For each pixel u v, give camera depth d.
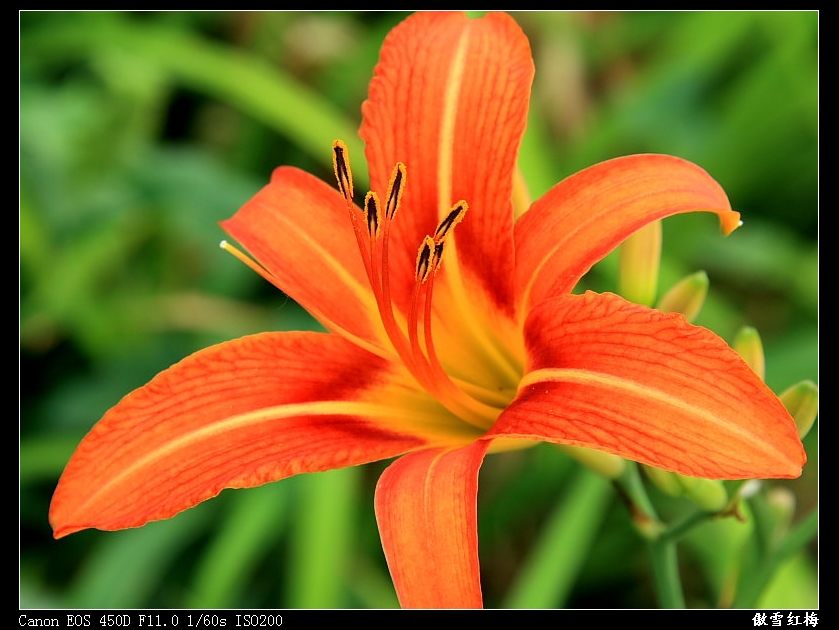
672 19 0.61
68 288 0.56
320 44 0.68
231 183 0.56
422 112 0.42
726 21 0.55
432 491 0.39
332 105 0.64
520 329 0.42
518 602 0.49
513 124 0.42
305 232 0.43
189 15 0.66
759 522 0.43
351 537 0.54
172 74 0.63
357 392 0.42
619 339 0.39
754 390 0.38
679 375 0.39
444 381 0.41
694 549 0.52
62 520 0.40
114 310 0.58
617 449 0.38
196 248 0.63
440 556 0.39
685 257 0.55
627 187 0.41
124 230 0.59
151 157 0.57
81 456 0.40
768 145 0.55
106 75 0.61
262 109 0.56
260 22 0.68
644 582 0.54
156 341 0.58
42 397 0.57
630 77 0.67
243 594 0.54
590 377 0.39
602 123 0.57
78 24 0.60
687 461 0.38
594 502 0.50
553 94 0.63
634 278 0.43
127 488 0.40
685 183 0.40
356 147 0.56
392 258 0.43
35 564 0.54
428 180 0.42
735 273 0.61
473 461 0.39
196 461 0.41
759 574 0.44
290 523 0.54
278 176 0.44
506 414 0.40
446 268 0.42
